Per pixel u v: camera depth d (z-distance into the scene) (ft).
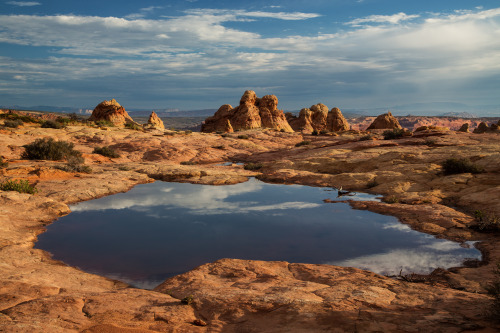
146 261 29.40
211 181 72.13
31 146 88.74
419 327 13.93
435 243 33.01
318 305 17.35
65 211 45.70
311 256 30.30
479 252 30.17
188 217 43.50
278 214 44.86
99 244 33.47
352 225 39.63
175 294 21.39
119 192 61.05
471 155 67.92
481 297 18.80
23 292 21.31
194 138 159.74
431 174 61.36
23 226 38.42
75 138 135.03
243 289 21.53
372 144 107.55
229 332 15.11
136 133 165.07
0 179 58.54
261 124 273.95
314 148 126.41
